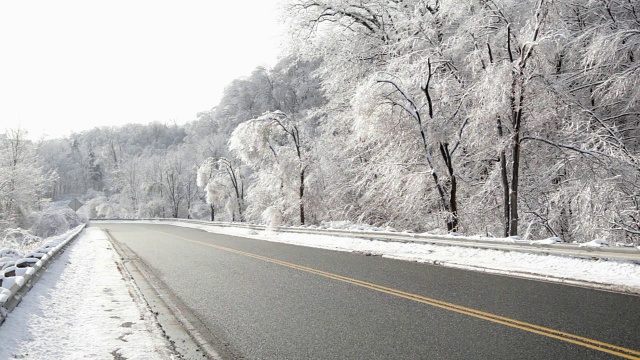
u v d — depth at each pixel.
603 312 5.86
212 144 75.50
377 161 19.59
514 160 14.82
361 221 24.02
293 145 26.66
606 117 16.50
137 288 8.67
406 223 21.16
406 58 18.16
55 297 7.45
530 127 14.92
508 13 16.38
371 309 6.47
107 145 116.38
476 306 6.41
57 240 18.42
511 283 8.03
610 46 14.73
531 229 17.52
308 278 9.27
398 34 20.69
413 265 10.71
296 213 26.55
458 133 16.69
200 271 10.88
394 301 6.92
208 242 19.69
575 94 16.80
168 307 7.09
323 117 26.58
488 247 11.22
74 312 6.57
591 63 15.68
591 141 15.06
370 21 23.86
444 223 18.39
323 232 18.67
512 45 16.22
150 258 14.09
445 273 9.38
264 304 7.08
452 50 17.83
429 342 4.91
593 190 14.63
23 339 4.84
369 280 8.80
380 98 16.78
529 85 13.77
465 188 18.73
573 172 15.36
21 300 6.51
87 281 9.53
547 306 6.28
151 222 56.31
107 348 4.82
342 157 25.00
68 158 142.88
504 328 5.31
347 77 23.98
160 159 84.38
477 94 14.84
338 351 4.75
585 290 7.23
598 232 15.25
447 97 17.30
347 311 6.41
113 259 13.91
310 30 24.06
